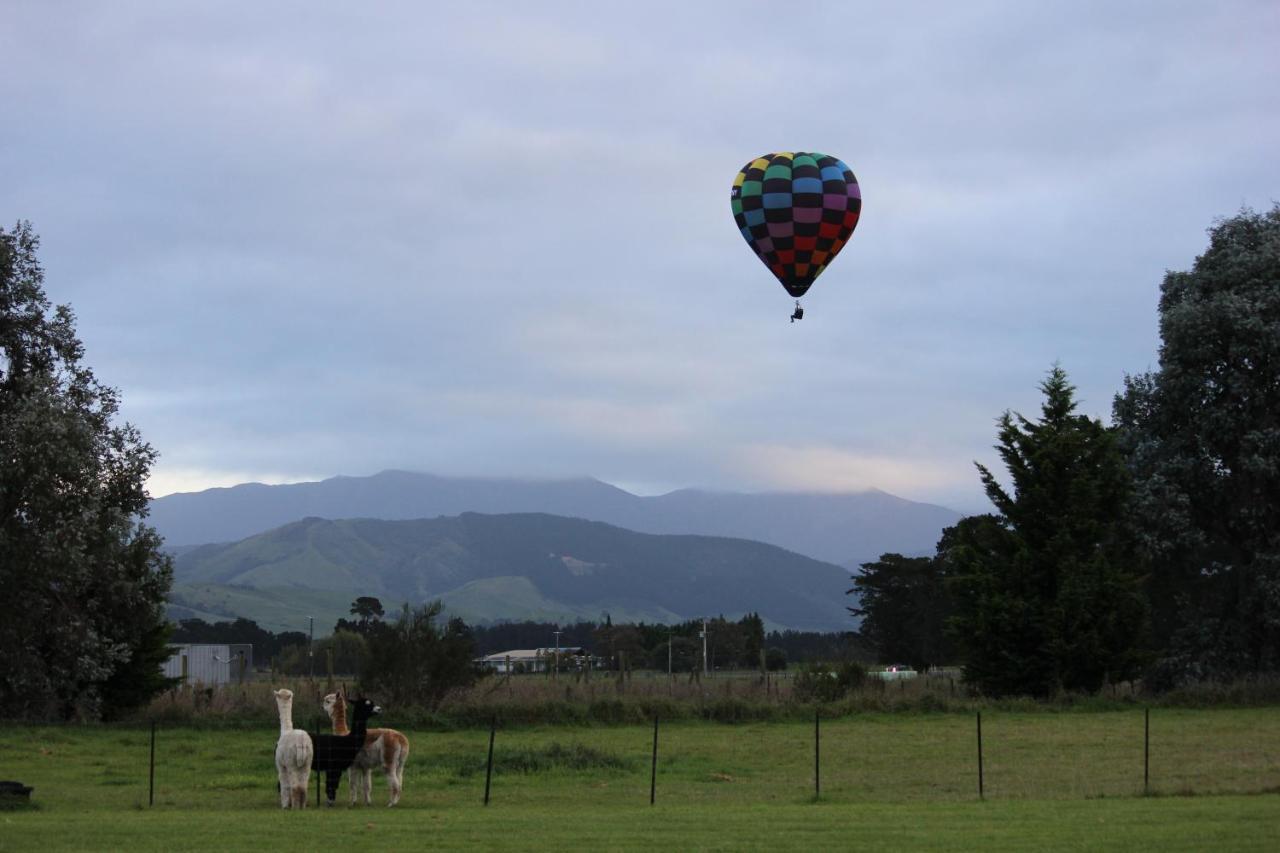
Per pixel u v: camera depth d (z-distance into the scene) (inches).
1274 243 2154.3
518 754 1199.6
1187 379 2137.1
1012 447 2159.2
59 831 735.7
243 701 1700.3
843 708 1753.2
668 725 1636.3
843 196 1854.1
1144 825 743.7
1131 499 2132.1
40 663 1571.1
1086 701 1854.1
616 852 663.1
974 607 2108.8
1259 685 1870.1
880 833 725.3
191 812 858.1
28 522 1498.5
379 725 1552.7
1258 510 2123.5
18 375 1718.8
